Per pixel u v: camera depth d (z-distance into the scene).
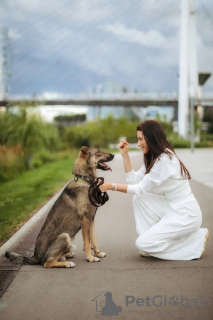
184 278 4.25
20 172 21.14
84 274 4.48
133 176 5.39
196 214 4.87
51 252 4.73
